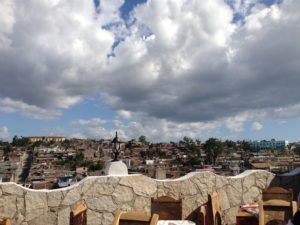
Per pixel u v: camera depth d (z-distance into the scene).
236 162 111.62
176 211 5.43
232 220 8.11
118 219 3.71
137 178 7.63
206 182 8.02
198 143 168.50
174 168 88.06
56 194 7.10
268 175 8.58
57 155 154.38
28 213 6.91
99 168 112.06
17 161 139.38
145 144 177.00
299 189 8.77
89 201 7.27
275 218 4.62
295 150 168.50
